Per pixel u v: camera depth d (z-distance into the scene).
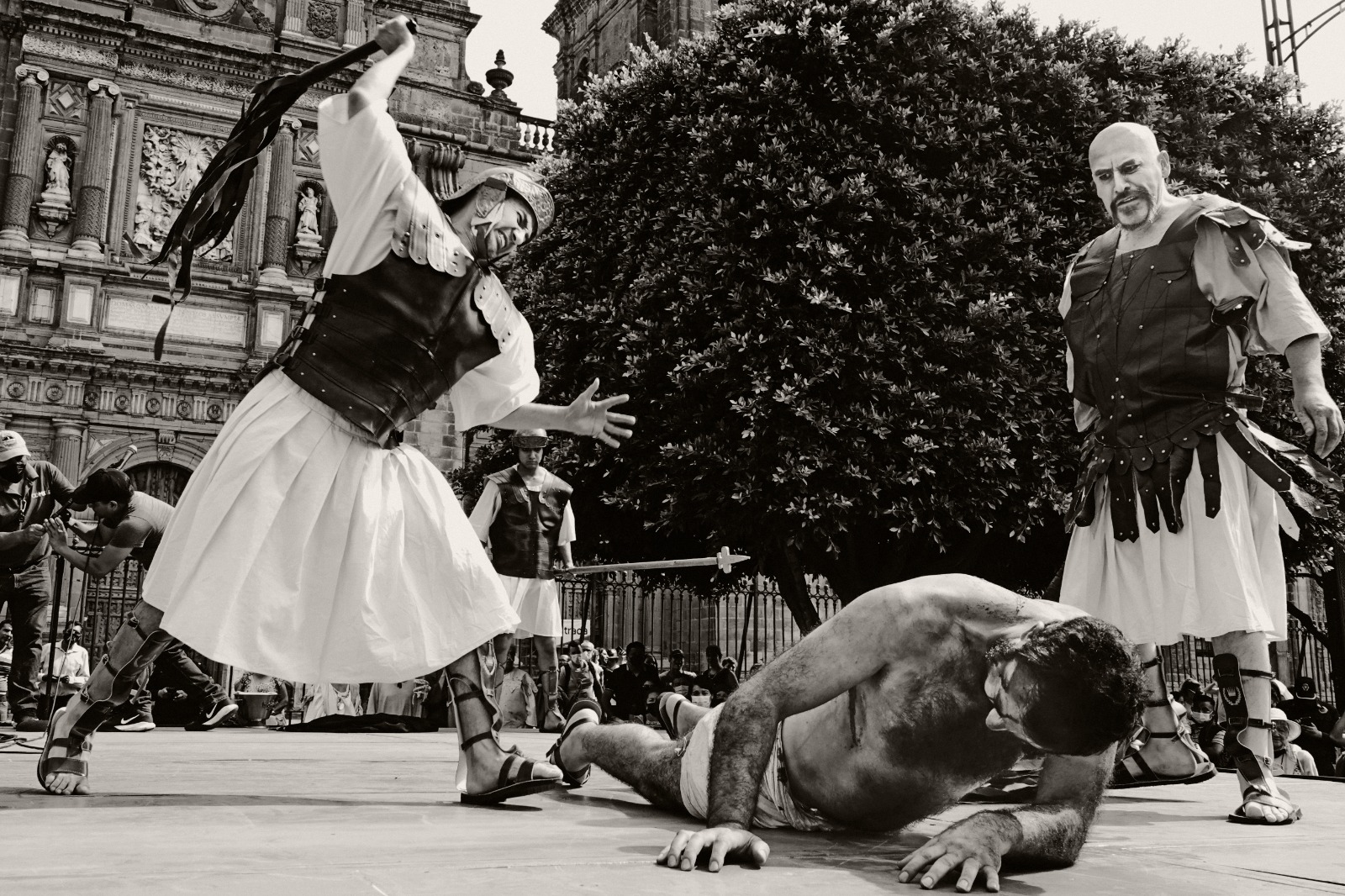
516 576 7.73
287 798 2.89
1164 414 3.32
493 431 14.81
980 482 10.48
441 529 2.72
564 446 11.99
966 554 12.16
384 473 2.67
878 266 10.73
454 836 2.20
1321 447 3.12
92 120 21.30
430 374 2.69
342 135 2.58
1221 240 3.27
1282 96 12.98
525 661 14.01
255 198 22.47
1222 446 3.28
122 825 2.22
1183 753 3.55
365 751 5.63
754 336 10.76
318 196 23.00
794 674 2.16
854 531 12.12
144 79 21.81
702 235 11.24
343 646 2.54
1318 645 18.59
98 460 20.45
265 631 2.45
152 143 21.91
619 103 12.90
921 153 11.52
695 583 15.80
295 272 22.64
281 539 2.51
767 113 11.37
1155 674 3.58
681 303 11.12
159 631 2.58
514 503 7.74
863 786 2.32
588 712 3.16
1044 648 1.81
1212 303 3.27
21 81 20.91
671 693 3.12
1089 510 3.55
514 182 2.82
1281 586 3.25
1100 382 3.48
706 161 11.42
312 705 10.80
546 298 12.95
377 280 2.62
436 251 2.63
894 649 2.16
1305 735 11.30
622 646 19.30
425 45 24.11
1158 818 3.12
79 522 6.82
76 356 20.45
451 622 2.69
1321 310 11.82
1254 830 2.84
